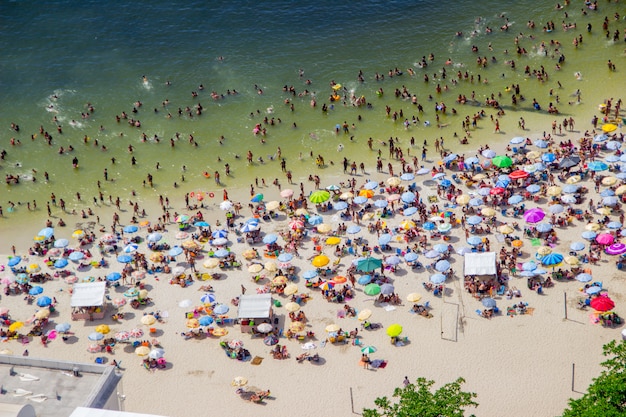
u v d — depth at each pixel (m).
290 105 130.62
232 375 81.06
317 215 105.31
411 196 103.88
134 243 102.12
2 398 54.97
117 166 120.12
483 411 74.50
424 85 133.00
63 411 54.06
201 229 103.44
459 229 99.75
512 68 134.25
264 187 113.56
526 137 117.88
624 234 93.31
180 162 120.31
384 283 91.19
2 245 105.06
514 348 81.19
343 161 117.25
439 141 119.88
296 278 93.62
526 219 96.69
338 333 84.44
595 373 77.44
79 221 108.94
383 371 79.88
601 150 112.00
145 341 85.44
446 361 80.38
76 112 132.12
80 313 89.44
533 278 89.94
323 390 78.38
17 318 90.69
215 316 88.69
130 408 77.69
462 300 88.12
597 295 86.56
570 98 125.88
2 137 126.88
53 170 120.00
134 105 133.12
